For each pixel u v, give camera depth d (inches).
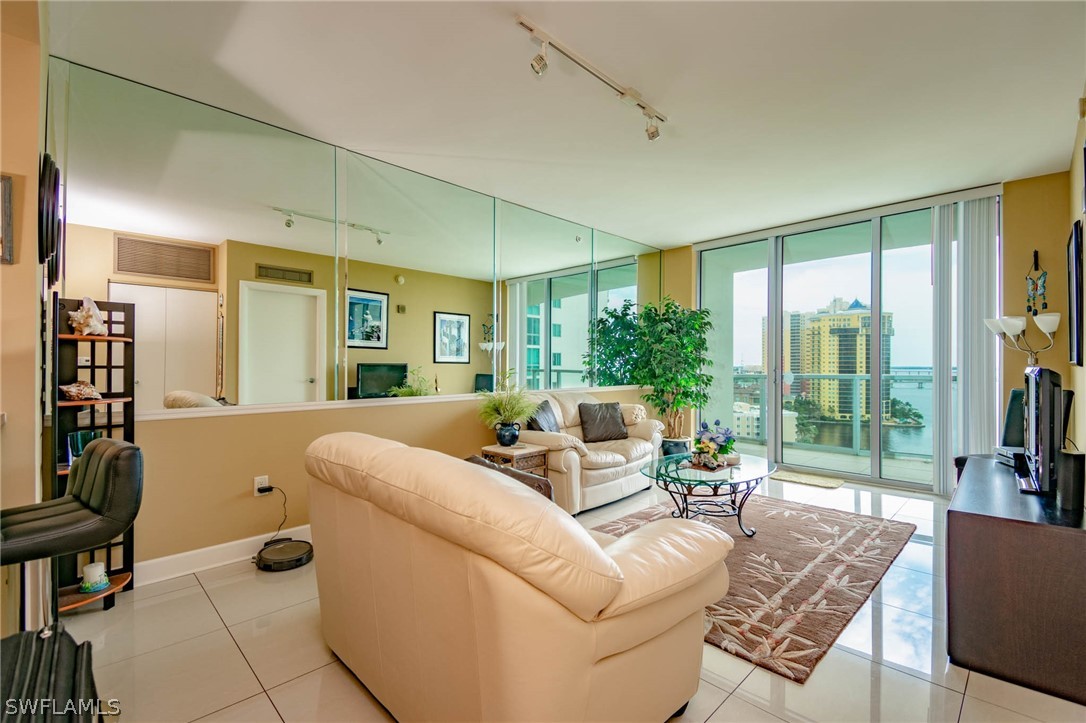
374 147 130.3
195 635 81.6
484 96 104.2
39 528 47.8
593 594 43.6
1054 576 68.7
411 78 97.5
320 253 141.3
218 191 127.3
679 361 213.3
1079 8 76.0
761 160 136.9
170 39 85.0
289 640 80.1
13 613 65.1
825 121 114.0
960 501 82.0
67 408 91.0
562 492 142.6
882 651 78.1
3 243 64.9
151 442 103.1
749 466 133.3
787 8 76.9
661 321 222.1
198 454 109.2
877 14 78.2
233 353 128.3
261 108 109.3
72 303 91.2
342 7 76.7
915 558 113.6
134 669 72.2
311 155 131.0
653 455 180.9
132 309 96.5
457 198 164.9
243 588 99.1
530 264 189.2
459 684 48.4
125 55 89.7
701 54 88.9
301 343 138.2
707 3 75.9
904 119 113.0
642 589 49.3
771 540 123.8
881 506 154.1
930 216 172.2
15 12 65.0
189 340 123.3
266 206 132.6
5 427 64.5
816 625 84.9
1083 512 74.4
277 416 122.0
